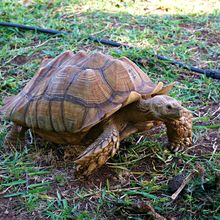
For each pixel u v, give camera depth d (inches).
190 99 62.5
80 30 82.1
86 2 97.0
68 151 48.9
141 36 79.4
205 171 45.9
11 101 51.2
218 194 41.9
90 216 41.1
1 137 53.0
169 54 74.4
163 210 41.5
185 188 43.2
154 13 92.6
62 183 45.2
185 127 48.9
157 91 47.8
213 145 51.9
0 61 71.4
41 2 96.6
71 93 44.9
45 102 45.8
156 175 46.7
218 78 67.4
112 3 96.8
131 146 50.9
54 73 47.9
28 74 67.3
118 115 46.2
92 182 45.3
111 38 79.1
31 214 41.7
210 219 40.1
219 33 83.1
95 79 44.9
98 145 43.1
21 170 47.1
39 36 79.5
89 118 43.6
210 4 99.9
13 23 83.6
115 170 47.0
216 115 58.9
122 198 43.3
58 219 40.8
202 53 75.5
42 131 46.9
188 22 88.6
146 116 45.6
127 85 45.7
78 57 48.1
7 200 43.5
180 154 49.4
